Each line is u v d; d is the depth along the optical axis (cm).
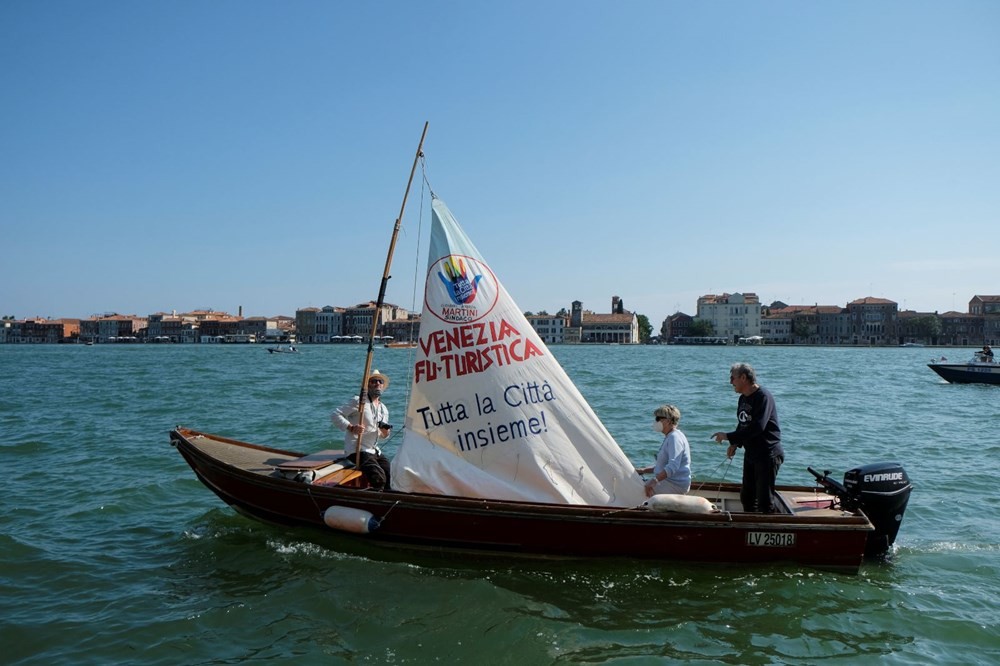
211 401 2952
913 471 1449
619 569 857
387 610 758
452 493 912
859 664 643
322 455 1080
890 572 857
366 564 894
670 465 884
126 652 671
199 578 855
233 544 979
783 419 2348
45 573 872
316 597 793
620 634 701
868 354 12356
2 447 1744
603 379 4541
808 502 935
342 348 16275
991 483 1335
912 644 680
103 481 1359
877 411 2606
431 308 933
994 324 18225
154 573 873
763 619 732
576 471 899
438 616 743
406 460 927
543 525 853
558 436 904
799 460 1589
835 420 2325
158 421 2264
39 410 2595
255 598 793
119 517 1120
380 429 1063
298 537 995
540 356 914
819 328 18975
